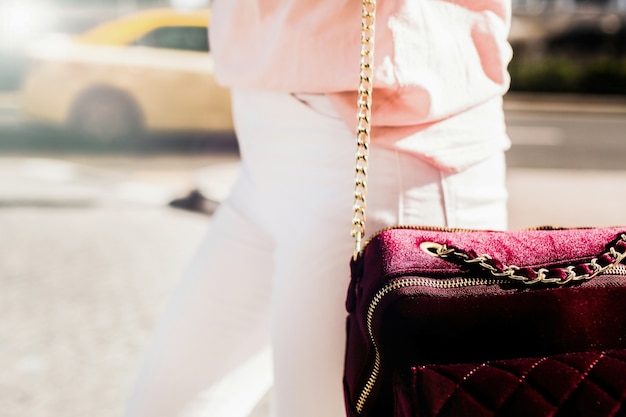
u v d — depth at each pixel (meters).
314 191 1.09
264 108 1.15
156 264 4.33
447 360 0.85
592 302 0.88
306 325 1.09
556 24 19.36
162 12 8.48
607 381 0.80
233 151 8.43
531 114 13.91
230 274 1.29
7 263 4.31
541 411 0.79
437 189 1.06
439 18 1.07
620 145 9.81
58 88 8.29
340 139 1.07
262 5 1.14
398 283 0.86
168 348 1.32
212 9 1.30
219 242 1.29
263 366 1.38
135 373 2.98
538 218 5.47
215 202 5.61
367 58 1.00
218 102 8.41
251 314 1.31
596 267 0.89
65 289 3.89
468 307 0.85
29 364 3.05
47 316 3.53
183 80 8.33
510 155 8.68
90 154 8.12
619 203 6.01
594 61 17.48
